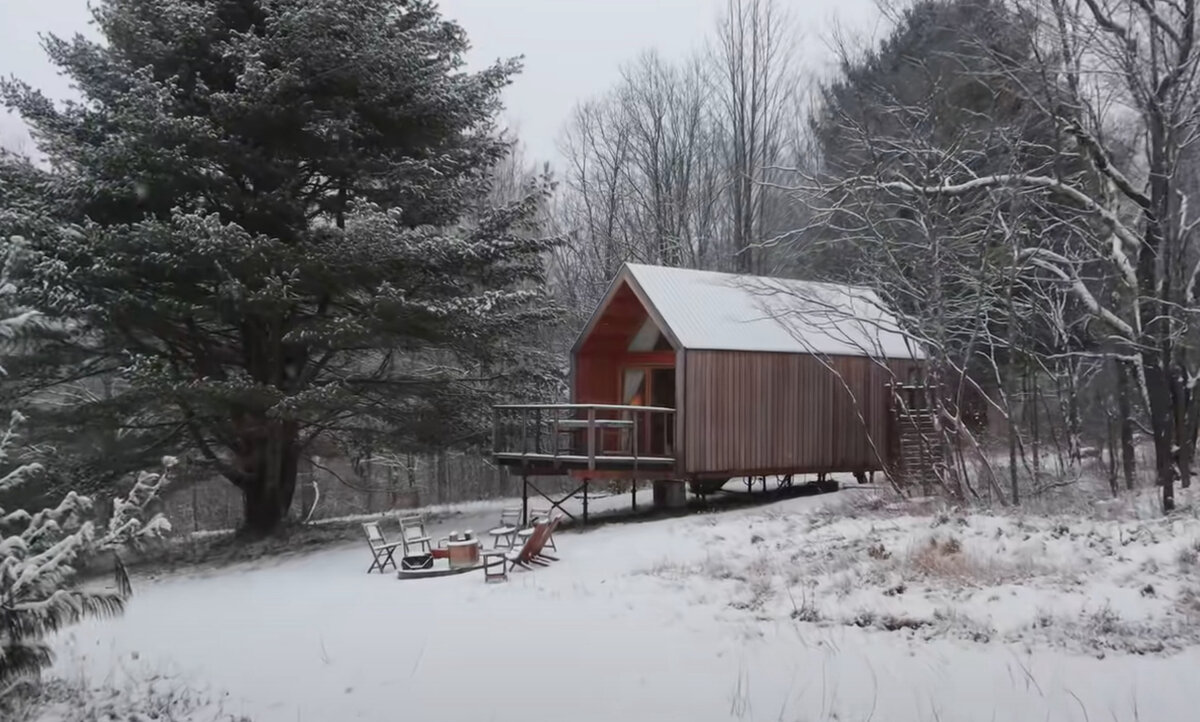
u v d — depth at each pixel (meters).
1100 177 16.61
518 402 20.94
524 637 9.18
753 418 18.86
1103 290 18.03
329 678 8.20
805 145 38.50
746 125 39.91
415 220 20.03
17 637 6.50
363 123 18.62
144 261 15.78
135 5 17.34
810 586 10.51
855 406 19.02
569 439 21.67
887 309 17.78
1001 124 18.36
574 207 43.22
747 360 18.83
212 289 17.44
